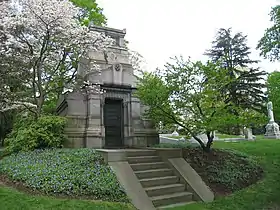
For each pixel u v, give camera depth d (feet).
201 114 29.40
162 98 29.71
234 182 26.23
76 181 20.79
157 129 37.86
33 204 17.54
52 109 48.52
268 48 36.86
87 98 36.91
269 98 74.69
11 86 45.34
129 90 39.60
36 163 25.04
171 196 22.21
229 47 100.58
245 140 52.24
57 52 39.81
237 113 32.60
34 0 34.06
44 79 40.78
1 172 25.11
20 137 31.50
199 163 28.78
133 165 25.03
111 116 38.60
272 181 27.45
